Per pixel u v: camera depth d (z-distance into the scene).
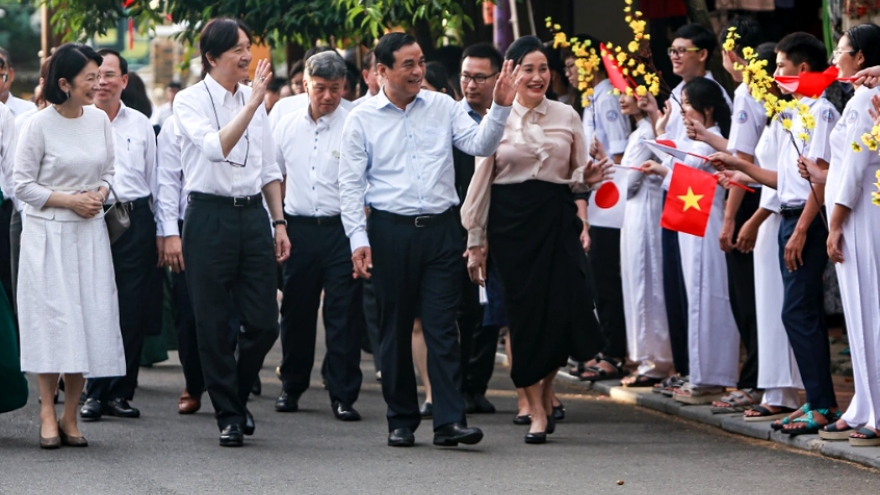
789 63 8.69
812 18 13.77
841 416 8.67
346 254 10.21
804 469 7.94
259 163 8.95
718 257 10.02
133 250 10.05
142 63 41.66
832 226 8.26
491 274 10.08
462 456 8.47
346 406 10.12
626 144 11.60
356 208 8.59
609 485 7.55
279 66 24.41
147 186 10.20
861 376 8.25
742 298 9.70
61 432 8.87
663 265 10.69
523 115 8.88
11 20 49.69
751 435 9.14
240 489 7.44
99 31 14.87
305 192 10.30
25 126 8.70
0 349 8.55
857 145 7.73
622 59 9.92
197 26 13.63
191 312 10.16
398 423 8.86
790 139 8.75
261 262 8.91
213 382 8.84
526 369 8.91
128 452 8.59
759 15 13.38
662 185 10.18
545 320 8.90
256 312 8.93
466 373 10.41
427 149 8.61
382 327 8.74
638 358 11.12
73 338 8.60
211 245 8.70
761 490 7.38
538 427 8.99
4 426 9.54
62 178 8.72
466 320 10.31
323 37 13.07
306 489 7.45
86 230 8.82
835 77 7.94
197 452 8.61
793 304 8.73
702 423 9.80
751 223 9.25
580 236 10.02
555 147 8.84
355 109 8.69
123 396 10.15
